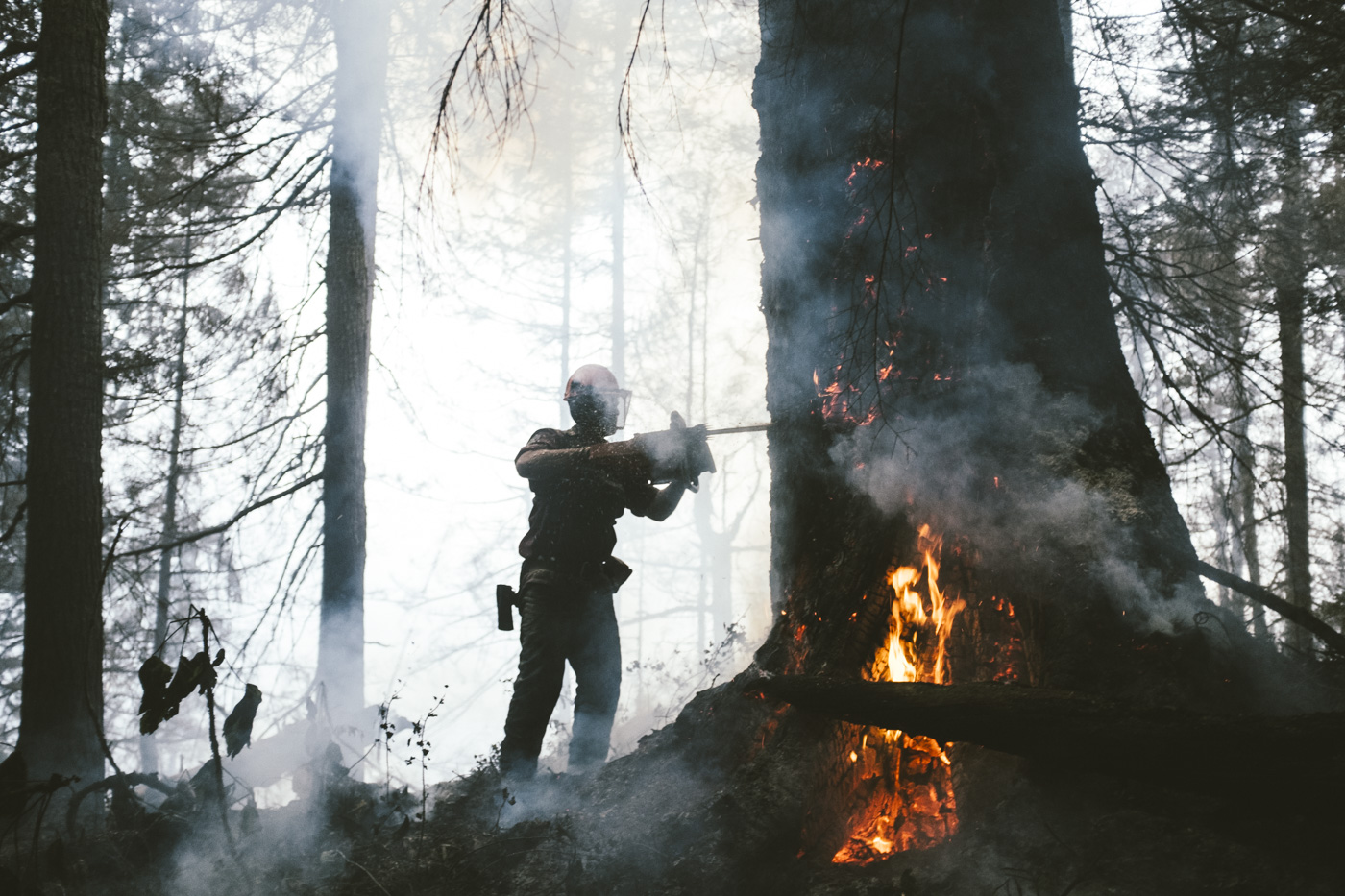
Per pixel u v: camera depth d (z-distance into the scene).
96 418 5.46
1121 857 2.21
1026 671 2.79
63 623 5.07
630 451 3.90
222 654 2.93
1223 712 2.58
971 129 3.41
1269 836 2.12
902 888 2.34
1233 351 6.66
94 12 5.78
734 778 2.84
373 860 3.06
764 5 3.87
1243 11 6.46
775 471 3.55
